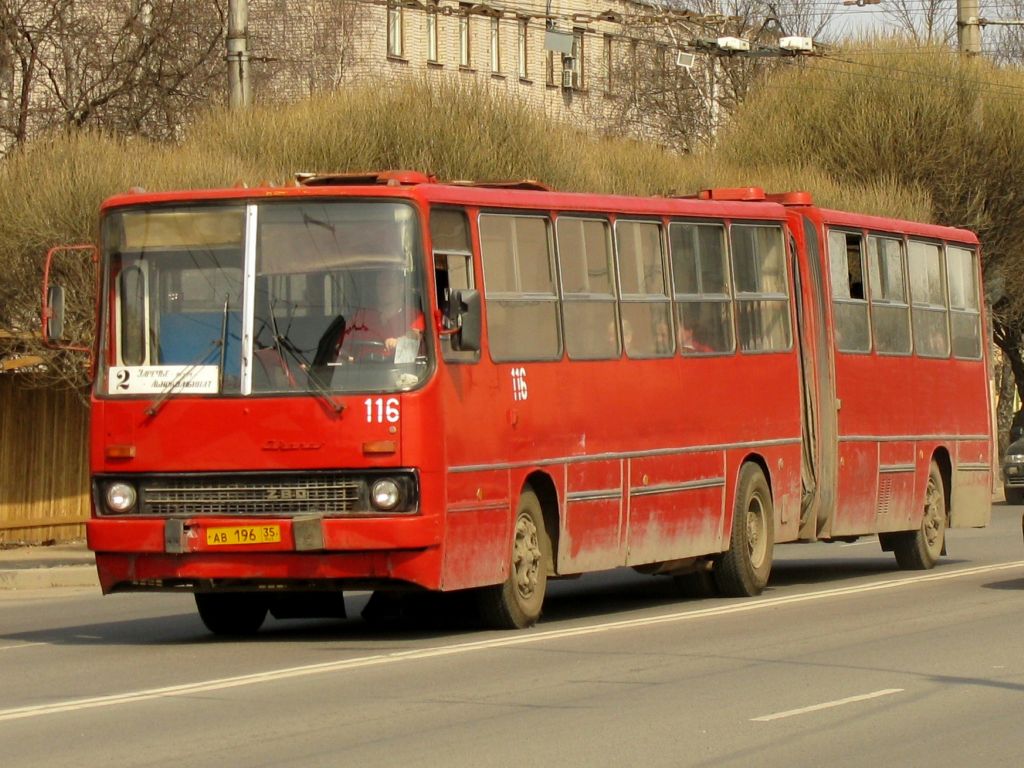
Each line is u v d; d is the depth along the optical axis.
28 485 33.78
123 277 18.16
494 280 18.97
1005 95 52.47
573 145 44.66
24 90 43.25
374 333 17.61
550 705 13.96
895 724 13.24
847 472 25.78
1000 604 21.78
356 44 72.25
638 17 53.34
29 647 18.56
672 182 49.50
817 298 25.42
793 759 11.91
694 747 12.27
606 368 20.73
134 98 44.56
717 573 23.36
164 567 17.66
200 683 15.16
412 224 17.77
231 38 35.81
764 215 24.34
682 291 22.42
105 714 13.55
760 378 23.84
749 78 72.94
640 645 17.80
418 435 17.36
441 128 41.16
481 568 18.38
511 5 81.00
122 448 17.84
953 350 29.53
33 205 31.03
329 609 19.88
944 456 29.03
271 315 17.72
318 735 12.63
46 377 33.34
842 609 21.41
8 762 11.66
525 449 19.17
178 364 17.81
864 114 52.66
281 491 17.44
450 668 16.08
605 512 20.61
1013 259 52.94
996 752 12.25
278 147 40.12
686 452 22.16
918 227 28.64
